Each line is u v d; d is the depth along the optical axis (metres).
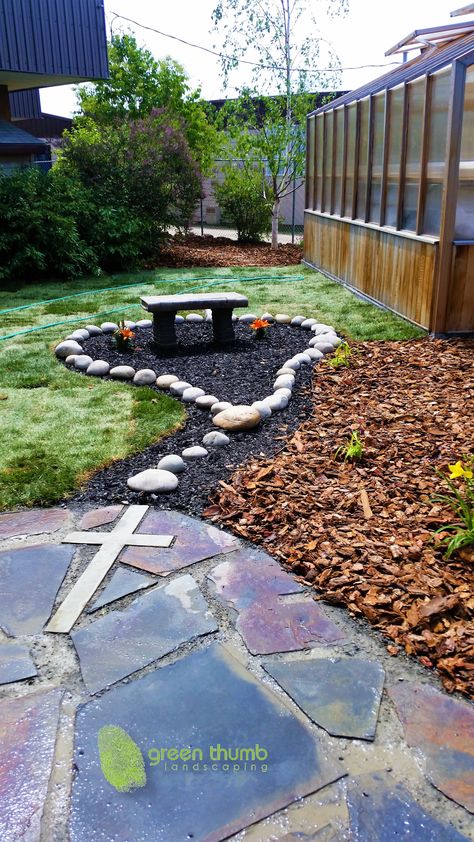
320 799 1.82
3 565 2.97
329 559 2.92
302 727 2.06
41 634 2.52
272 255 13.99
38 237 10.49
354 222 9.04
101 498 3.58
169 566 2.95
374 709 2.13
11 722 2.09
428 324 6.76
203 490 3.63
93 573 2.90
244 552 3.05
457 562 2.85
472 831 1.72
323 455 4.01
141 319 7.93
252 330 7.34
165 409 4.83
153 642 2.46
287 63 13.65
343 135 9.48
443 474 3.44
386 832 1.72
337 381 5.41
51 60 12.36
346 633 2.50
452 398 4.90
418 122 6.79
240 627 2.54
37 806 1.80
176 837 1.72
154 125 13.20
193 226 22.48
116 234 11.44
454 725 2.06
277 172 14.48
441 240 6.33
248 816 1.77
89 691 2.22
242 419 4.43
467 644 2.37
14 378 5.57
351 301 8.73
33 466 3.88
